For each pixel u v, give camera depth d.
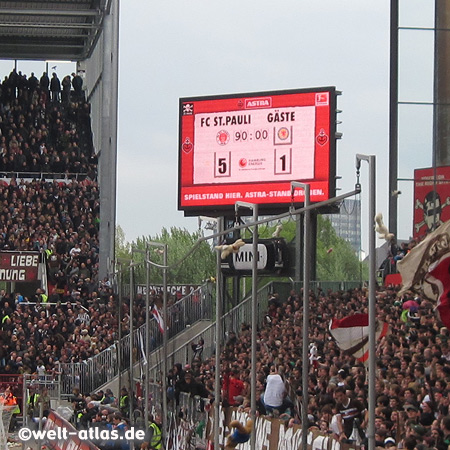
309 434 26.14
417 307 29.30
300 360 31.27
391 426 23.28
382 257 39.53
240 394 35.19
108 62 69.38
